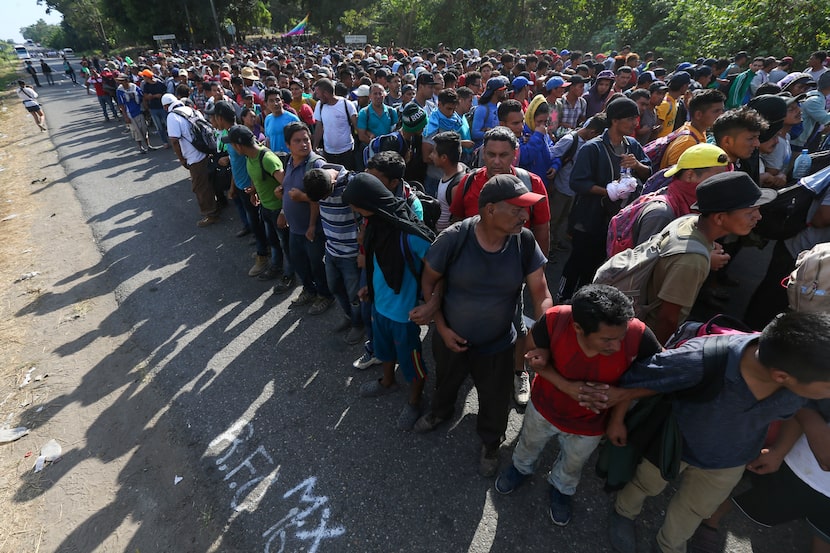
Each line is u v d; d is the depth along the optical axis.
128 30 38.09
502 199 1.76
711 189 1.89
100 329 4.19
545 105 3.97
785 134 3.83
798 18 9.55
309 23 38.53
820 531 1.83
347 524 2.38
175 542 2.34
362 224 2.93
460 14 23.67
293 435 2.93
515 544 2.25
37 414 3.24
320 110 5.95
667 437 1.73
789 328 1.24
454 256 2.06
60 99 19.56
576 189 3.31
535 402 2.12
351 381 3.38
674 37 14.66
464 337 2.24
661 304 2.08
